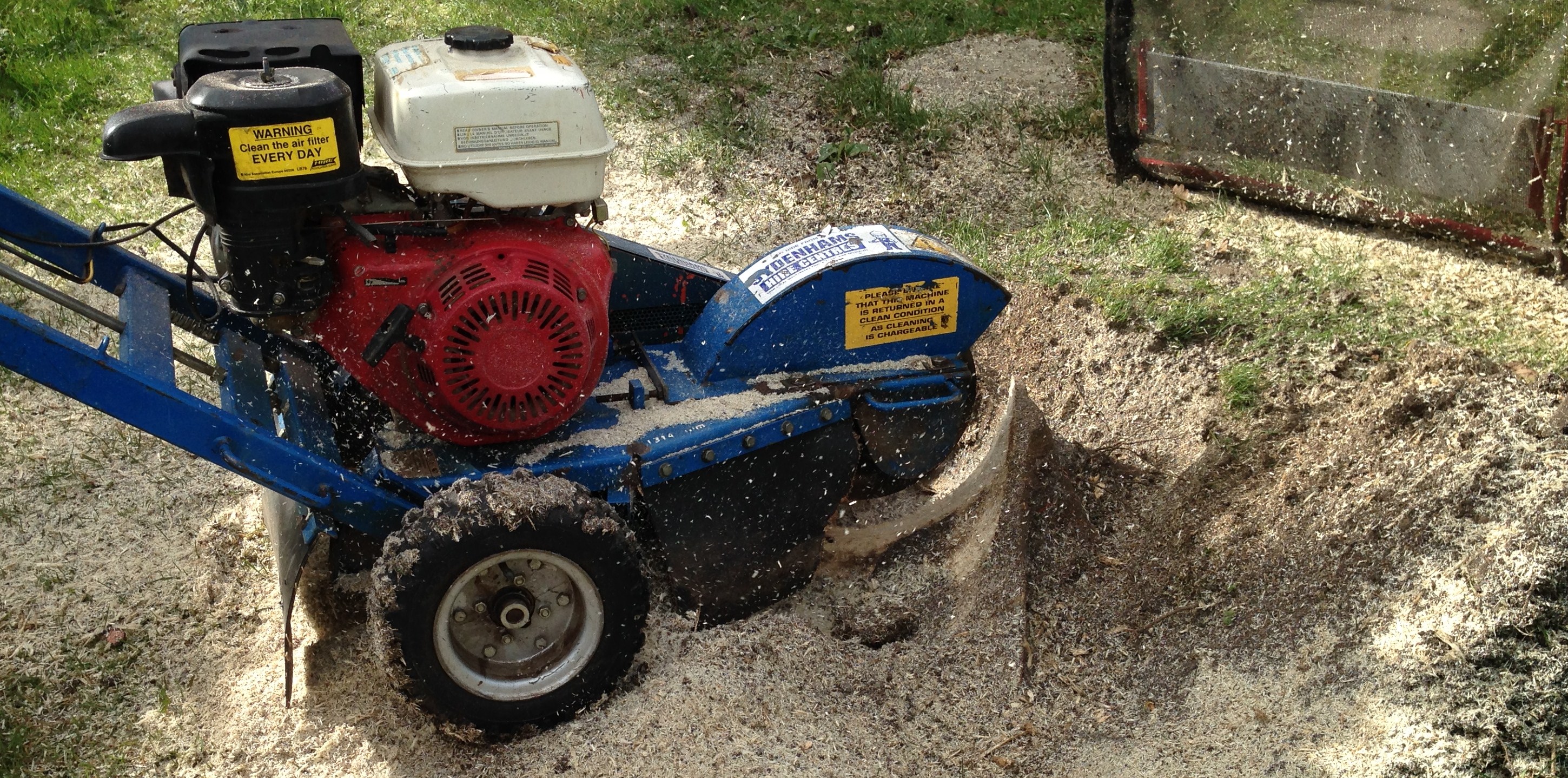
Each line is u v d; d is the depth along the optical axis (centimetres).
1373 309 200
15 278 125
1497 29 202
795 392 153
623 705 140
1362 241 228
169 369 128
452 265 130
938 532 165
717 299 157
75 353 117
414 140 126
